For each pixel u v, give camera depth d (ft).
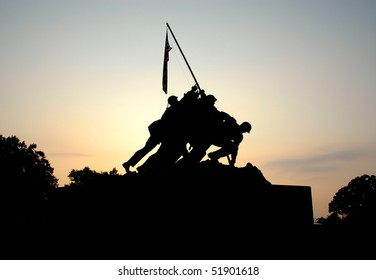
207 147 130.93
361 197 638.94
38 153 551.18
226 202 119.03
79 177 591.78
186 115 130.62
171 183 118.83
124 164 130.41
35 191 527.40
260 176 125.49
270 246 118.52
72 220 119.65
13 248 116.98
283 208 123.44
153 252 112.98
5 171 524.11
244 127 133.08
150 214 116.26
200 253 113.29
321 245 121.70
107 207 118.01
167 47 150.92
